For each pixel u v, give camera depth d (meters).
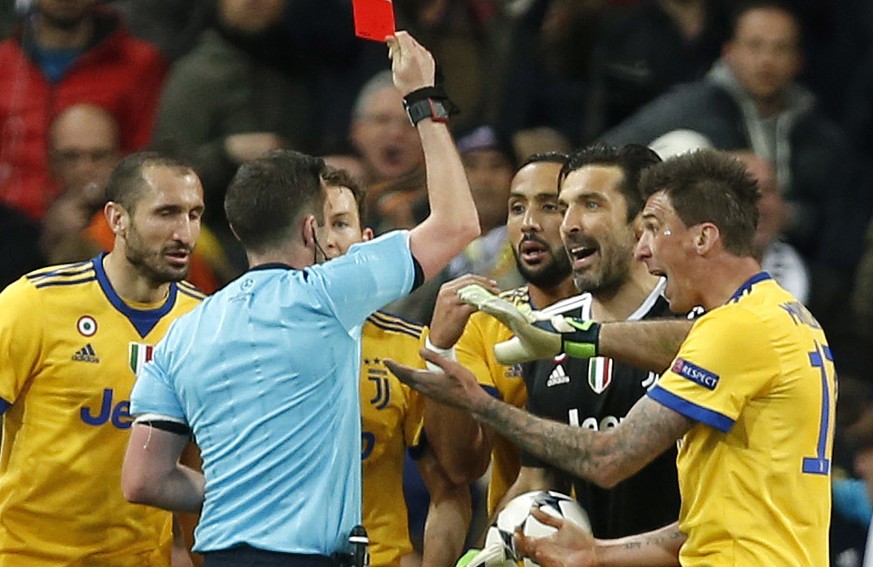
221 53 35.19
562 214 23.36
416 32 37.25
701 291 20.31
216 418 20.16
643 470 22.44
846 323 34.31
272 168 20.73
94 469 23.14
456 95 37.22
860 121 39.66
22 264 31.97
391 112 32.81
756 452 19.81
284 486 19.95
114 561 23.45
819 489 20.09
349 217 23.59
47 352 22.98
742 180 20.23
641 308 23.02
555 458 20.02
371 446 23.69
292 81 35.78
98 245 30.53
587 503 22.94
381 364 23.75
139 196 22.80
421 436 24.12
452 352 22.14
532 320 20.64
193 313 20.69
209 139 34.91
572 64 37.44
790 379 19.75
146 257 22.86
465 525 24.41
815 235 35.66
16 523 23.31
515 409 20.19
